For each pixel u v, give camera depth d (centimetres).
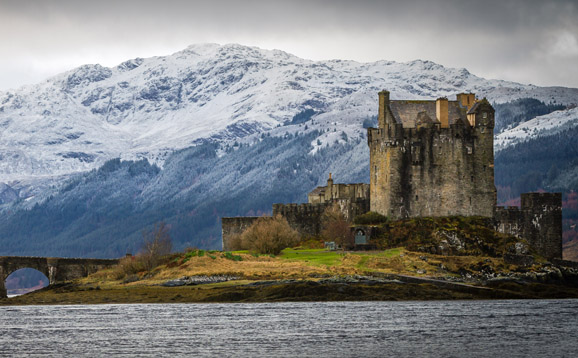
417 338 18550
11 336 19275
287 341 18288
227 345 17912
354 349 17438
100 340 18650
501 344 17912
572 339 18438
